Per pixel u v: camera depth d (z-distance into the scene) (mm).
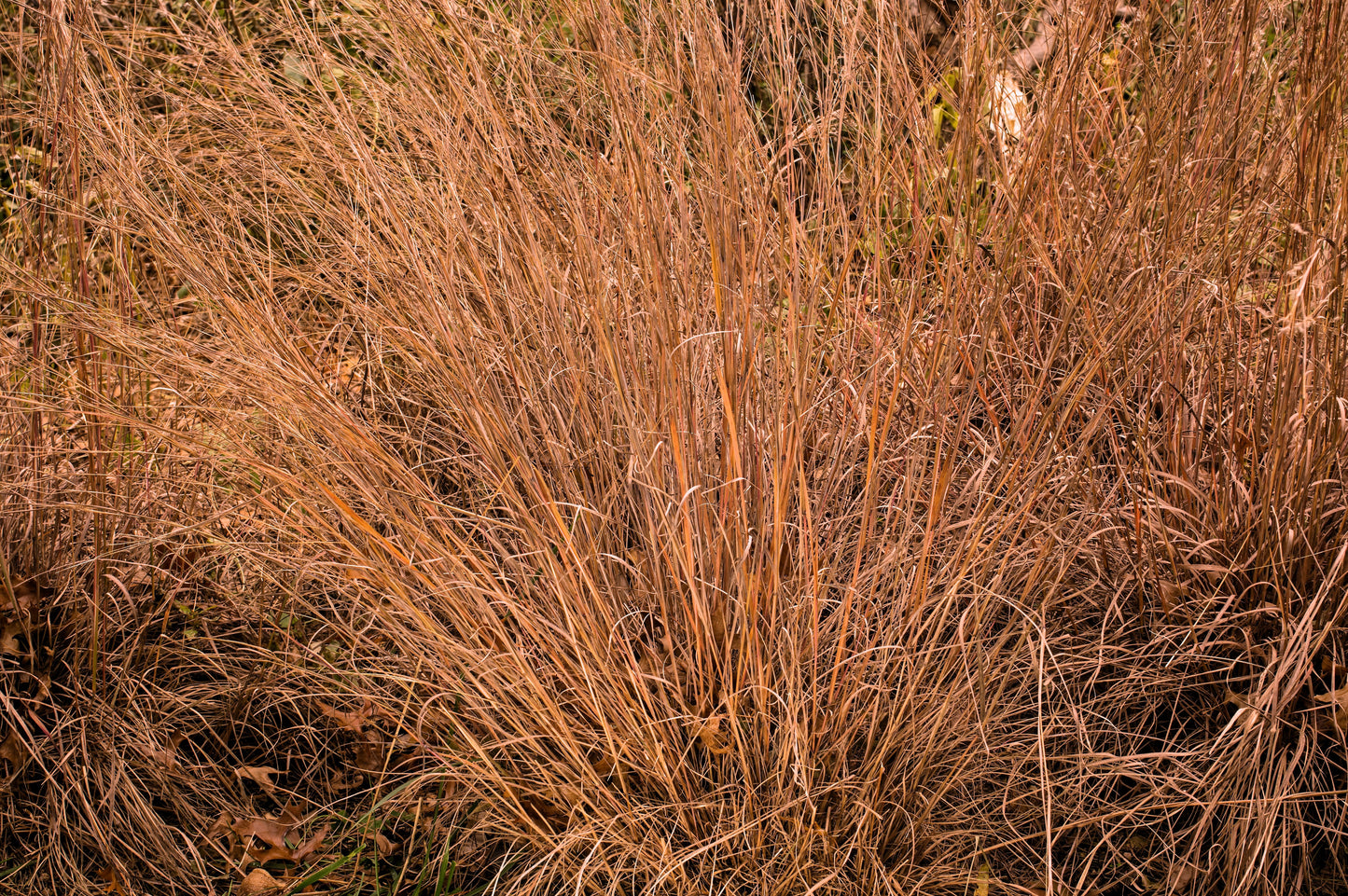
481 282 1969
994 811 1799
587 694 1723
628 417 1783
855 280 2186
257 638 2178
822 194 1955
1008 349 2129
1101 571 1987
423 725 2043
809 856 1694
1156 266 2025
